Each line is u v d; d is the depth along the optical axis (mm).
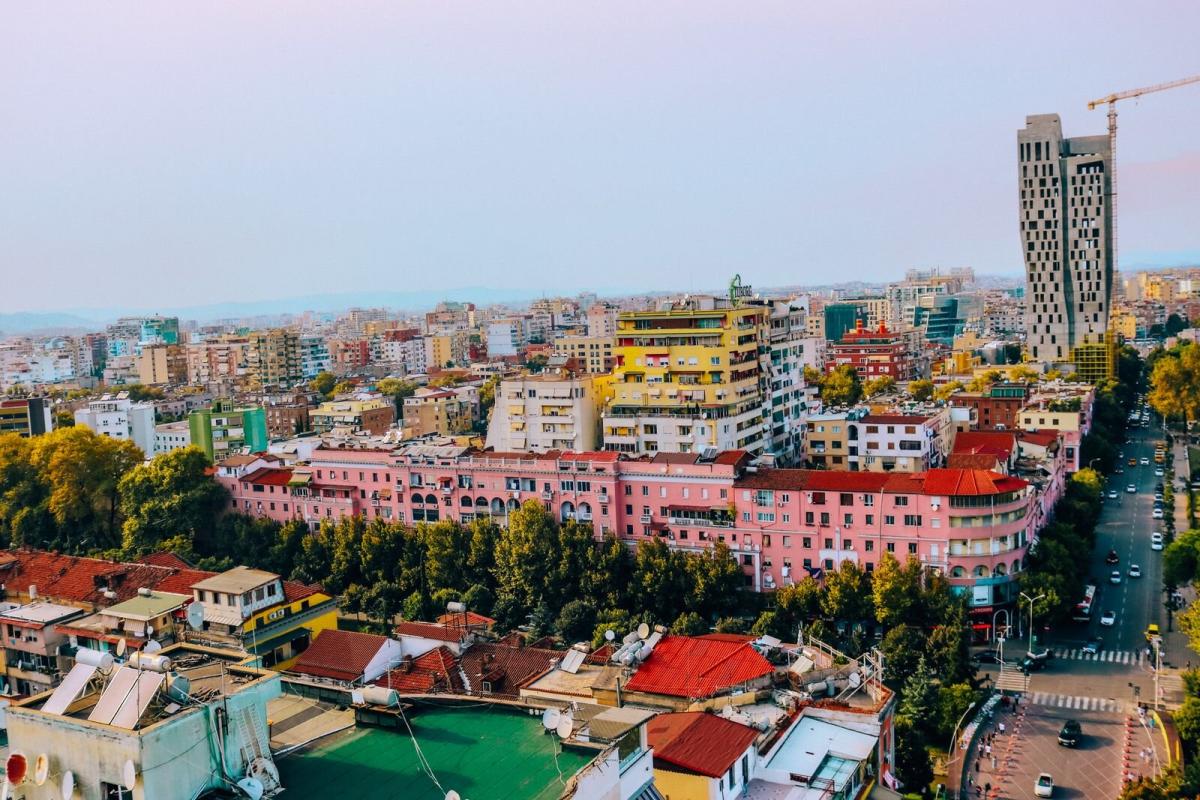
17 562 158000
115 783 51750
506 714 69750
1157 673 162125
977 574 177375
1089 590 194625
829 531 186375
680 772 71625
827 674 95438
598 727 64000
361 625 195375
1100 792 125438
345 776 60312
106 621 123688
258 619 128125
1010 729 144875
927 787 118000
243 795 53875
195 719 53812
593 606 185000
